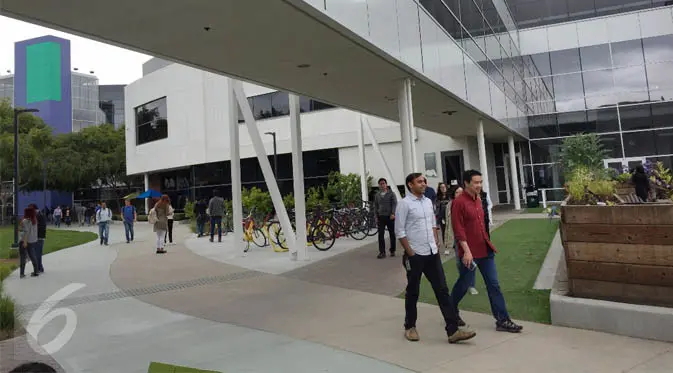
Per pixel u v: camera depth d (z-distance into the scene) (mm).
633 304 4875
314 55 8305
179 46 7609
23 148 40875
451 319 4781
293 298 7320
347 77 9867
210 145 32594
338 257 11289
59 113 63781
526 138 25344
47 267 12375
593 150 21672
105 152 51500
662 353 4234
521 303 6078
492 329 5168
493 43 18453
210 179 33031
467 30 14375
